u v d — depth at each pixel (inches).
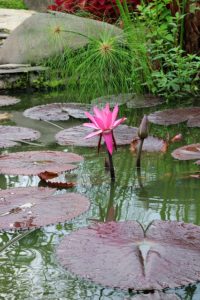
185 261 67.9
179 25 190.2
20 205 89.0
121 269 66.7
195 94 186.5
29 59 219.5
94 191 100.3
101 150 126.6
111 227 77.9
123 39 197.2
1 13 317.7
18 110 173.6
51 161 113.7
